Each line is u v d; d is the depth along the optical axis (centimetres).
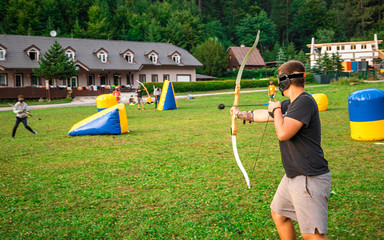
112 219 454
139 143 1040
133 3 10188
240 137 1103
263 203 495
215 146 957
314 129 268
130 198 538
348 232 391
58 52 4188
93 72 4959
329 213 448
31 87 4162
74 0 8550
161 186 594
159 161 789
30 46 4609
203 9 11869
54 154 909
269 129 1275
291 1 12369
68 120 1945
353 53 7306
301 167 269
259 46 10912
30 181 651
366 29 10694
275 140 1030
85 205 512
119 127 1228
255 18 10806
